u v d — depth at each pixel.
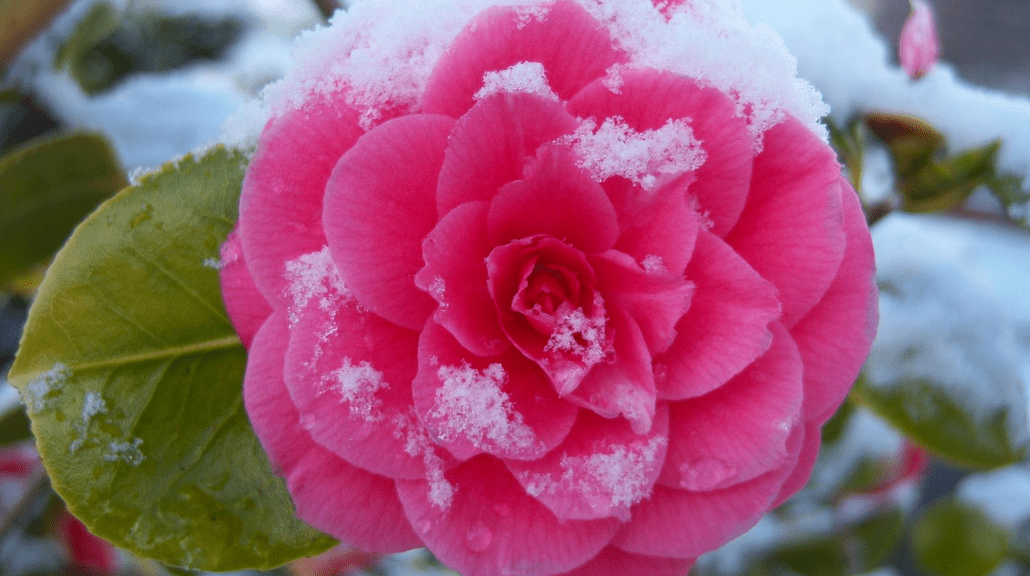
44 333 0.25
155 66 0.47
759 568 0.44
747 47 0.23
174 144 0.34
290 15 0.49
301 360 0.23
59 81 0.36
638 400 0.23
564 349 0.24
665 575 0.24
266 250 0.23
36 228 0.33
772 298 0.23
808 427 0.24
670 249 0.23
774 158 0.23
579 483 0.24
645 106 0.23
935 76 0.29
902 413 0.31
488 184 0.23
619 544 0.24
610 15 0.23
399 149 0.23
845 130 0.30
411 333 0.24
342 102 0.23
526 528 0.24
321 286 0.23
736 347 0.23
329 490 0.24
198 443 0.26
